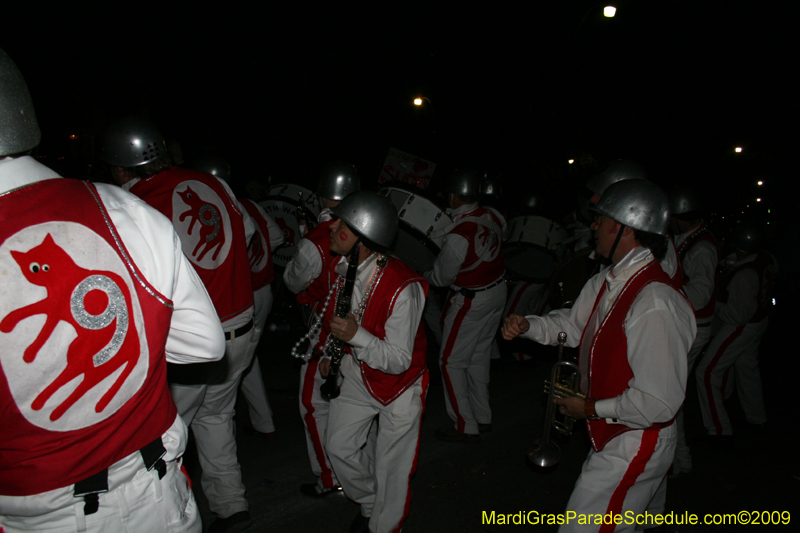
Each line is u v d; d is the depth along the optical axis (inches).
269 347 233.8
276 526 114.6
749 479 146.5
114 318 46.1
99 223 46.6
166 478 53.5
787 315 325.1
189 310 53.2
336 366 97.7
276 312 265.1
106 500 48.9
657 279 77.5
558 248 211.5
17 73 44.4
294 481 132.0
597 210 82.1
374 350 89.7
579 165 629.9
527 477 140.5
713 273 144.0
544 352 256.8
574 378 85.1
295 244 213.2
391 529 99.4
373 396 97.2
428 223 177.2
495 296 157.4
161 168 103.1
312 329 108.7
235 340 107.7
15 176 44.3
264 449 147.6
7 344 41.4
